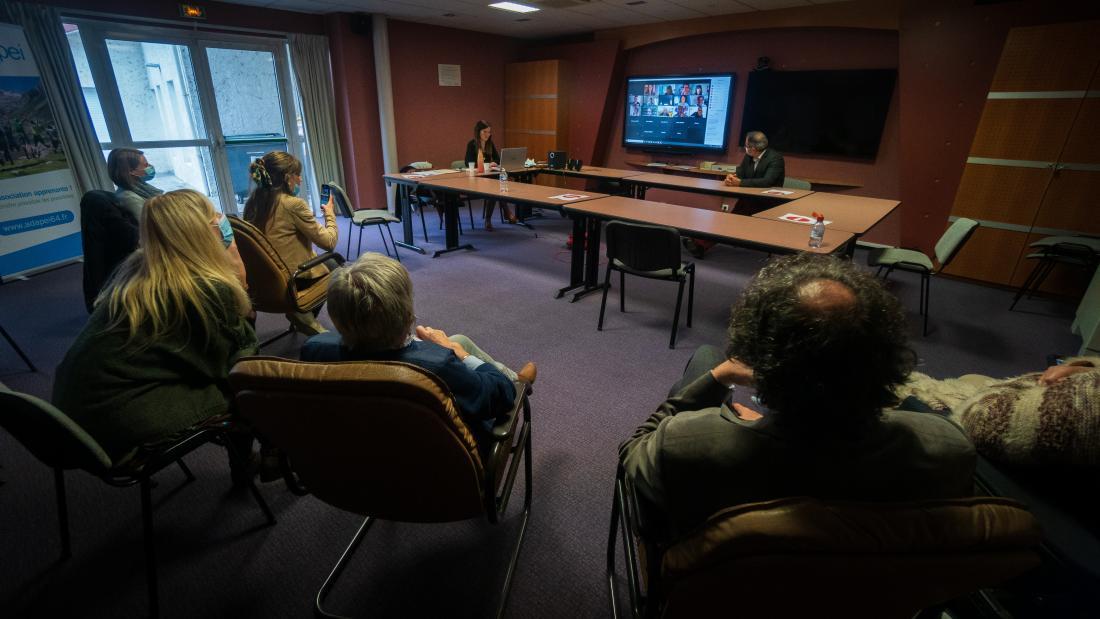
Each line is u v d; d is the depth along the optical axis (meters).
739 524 0.57
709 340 2.91
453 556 1.47
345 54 5.63
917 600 0.62
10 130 3.59
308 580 1.40
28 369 2.46
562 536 1.55
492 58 7.05
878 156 4.92
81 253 4.14
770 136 5.51
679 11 5.19
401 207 5.13
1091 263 3.18
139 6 4.32
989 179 3.83
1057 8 3.52
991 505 0.58
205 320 1.25
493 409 1.13
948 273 4.16
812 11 4.79
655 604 0.89
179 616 1.29
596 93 6.57
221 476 1.77
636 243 2.69
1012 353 2.85
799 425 0.64
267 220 2.39
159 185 4.89
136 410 1.18
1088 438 0.88
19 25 3.63
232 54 5.08
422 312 3.24
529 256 4.54
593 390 2.36
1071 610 0.92
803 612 0.65
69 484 1.71
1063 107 3.45
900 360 0.62
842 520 0.55
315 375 0.79
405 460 0.92
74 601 1.32
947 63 4.04
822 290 0.63
